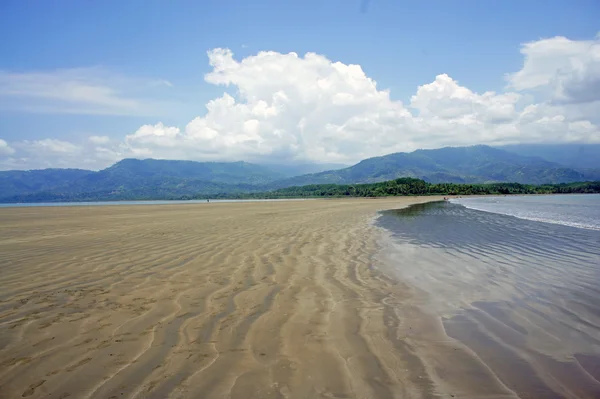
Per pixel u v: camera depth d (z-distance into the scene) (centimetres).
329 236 1390
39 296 605
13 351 397
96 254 988
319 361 377
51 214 3173
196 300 588
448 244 1224
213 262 891
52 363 370
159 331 457
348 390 321
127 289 650
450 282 725
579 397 312
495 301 600
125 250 1053
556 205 4491
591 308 564
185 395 311
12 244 1194
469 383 335
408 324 491
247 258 943
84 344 416
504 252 1074
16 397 307
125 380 336
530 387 328
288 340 432
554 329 475
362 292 648
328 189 17750
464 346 420
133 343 419
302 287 676
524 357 391
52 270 797
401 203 5484
